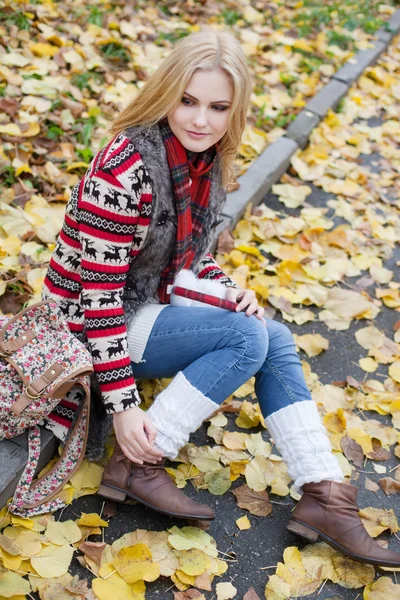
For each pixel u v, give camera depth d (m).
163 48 4.52
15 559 1.80
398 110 5.03
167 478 1.99
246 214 3.38
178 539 1.93
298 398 2.03
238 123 1.89
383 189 4.04
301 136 4.09
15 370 1.84
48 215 2.89
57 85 3.60
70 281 1.98
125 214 1.76
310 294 3.07
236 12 5.39
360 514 2.16
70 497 2.01
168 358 2.02
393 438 2.48
